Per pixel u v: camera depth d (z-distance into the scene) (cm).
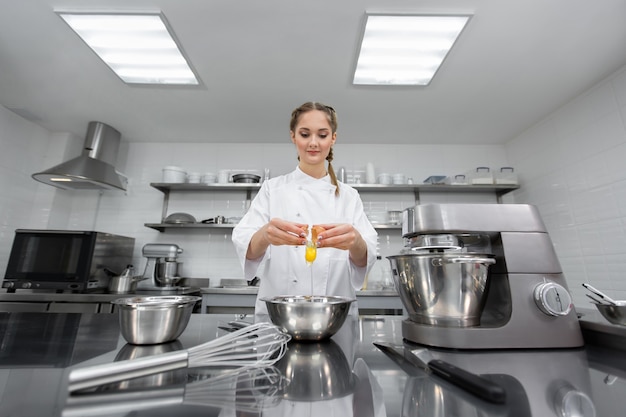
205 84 204
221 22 152
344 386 36
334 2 141
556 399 33
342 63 183
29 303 193
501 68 186
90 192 282
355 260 93
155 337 57
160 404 30
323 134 97
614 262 187
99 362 46
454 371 37
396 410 30
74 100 223
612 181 190
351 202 119
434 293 57
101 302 195
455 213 61
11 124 238
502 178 265
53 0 141
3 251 229
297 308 55
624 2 139
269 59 179
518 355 50
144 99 222
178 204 283
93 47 171
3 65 186
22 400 31
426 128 265
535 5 142
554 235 231
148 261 250
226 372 41
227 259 271
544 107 229
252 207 117
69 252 209
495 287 62
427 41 164
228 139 290
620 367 44
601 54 174
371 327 79
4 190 232
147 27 156
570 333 55
